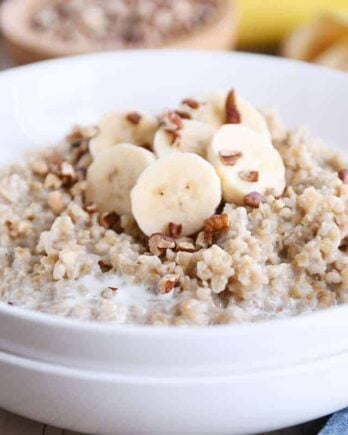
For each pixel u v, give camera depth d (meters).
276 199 0.40
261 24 0.69
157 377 0.35
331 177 0.42
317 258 0.38
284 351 0.35
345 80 0.50
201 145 0.43
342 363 0.36
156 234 0.40
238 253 0.38
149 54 0.51
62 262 0.38
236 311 0.37
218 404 0.35
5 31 0.64
